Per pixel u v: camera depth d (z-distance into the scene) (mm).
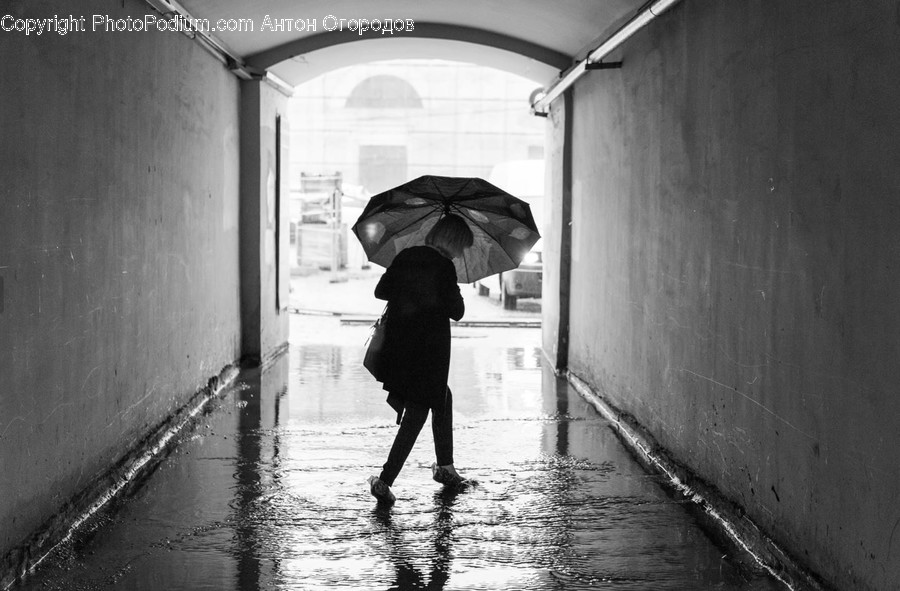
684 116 6949
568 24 10047
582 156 11031
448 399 6754
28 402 5102
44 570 5086
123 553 5398
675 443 7168
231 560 5324
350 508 6281
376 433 8430
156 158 7883
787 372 5047
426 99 44125
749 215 5617
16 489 4957
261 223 12203
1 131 4719
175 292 8594
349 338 15055
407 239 6828
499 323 17078
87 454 6113
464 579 5090
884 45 4004
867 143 4152
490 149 44281
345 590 4930
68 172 5730
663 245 7508
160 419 8086
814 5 4715
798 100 4902
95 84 6246
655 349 7738
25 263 5047
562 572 5199
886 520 3996
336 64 13211
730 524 5859
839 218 4430
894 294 3922
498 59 12672
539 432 8578
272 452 7727
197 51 9508
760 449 5445
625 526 5977
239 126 11969
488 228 6641
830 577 4531
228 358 11305
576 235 11344
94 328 6238
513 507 6348
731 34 5941
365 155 44500
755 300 5520
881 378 4035
